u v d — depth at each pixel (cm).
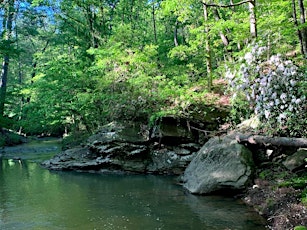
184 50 1270
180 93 1138
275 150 804
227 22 1097
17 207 701
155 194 797
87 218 618
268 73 748
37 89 1518
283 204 584
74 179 1017
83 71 1488
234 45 1597
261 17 1131
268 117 764
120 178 1029
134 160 1140
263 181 725
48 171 1176
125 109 1262
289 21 1102
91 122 1578
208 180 778
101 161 1141
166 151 1140
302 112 717
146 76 1259
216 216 607
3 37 2275
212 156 843
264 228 537
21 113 2520
